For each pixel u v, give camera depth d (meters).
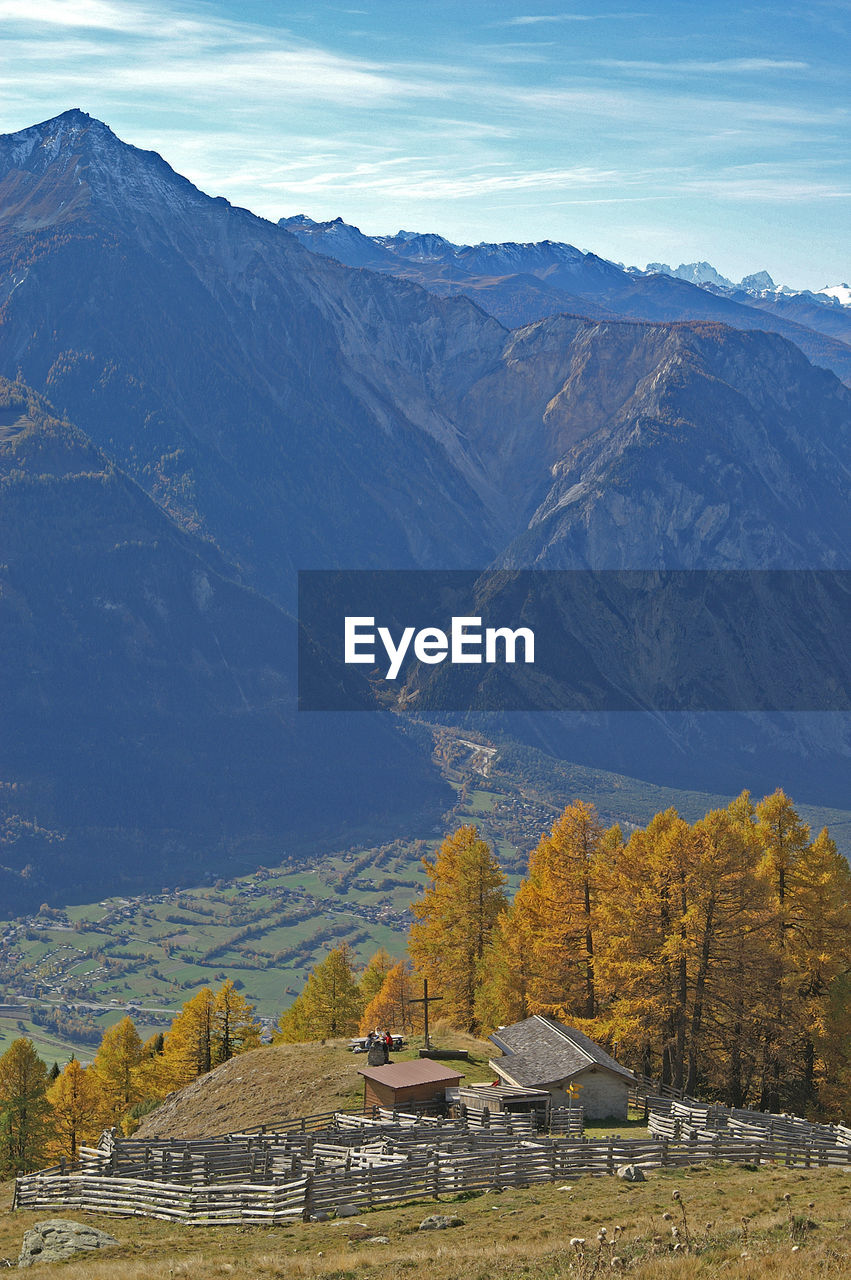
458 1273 25.52
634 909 56.84
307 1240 30.98
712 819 55.12
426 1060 51.38
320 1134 39.34
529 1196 33.31
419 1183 34.69
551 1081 48.47
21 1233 35.50
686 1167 36.06
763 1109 59.41
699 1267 23.34
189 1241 32.12
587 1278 23.45
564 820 62.75
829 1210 28.12
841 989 59.66
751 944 54.31
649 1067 63.12
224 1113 59.22
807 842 62.03
